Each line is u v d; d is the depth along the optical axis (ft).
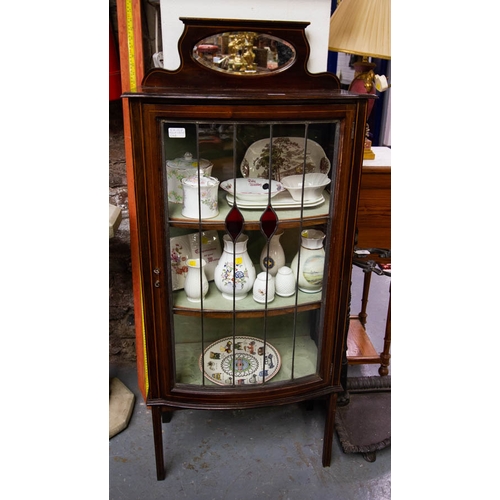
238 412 5.45
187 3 3.92
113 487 4.48
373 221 5.19
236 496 4.41
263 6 4.00
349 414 5.25
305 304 4.08
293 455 4.88
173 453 4.87
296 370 4.30
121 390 5.54
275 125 3.45
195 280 3.93
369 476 4.65
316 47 4.18
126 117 4.61
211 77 3.60
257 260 4.04
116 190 5.37
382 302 7.76
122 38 4.40
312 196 3.78
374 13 4.17
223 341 4.38
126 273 5.68
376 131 7.42
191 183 3.56
